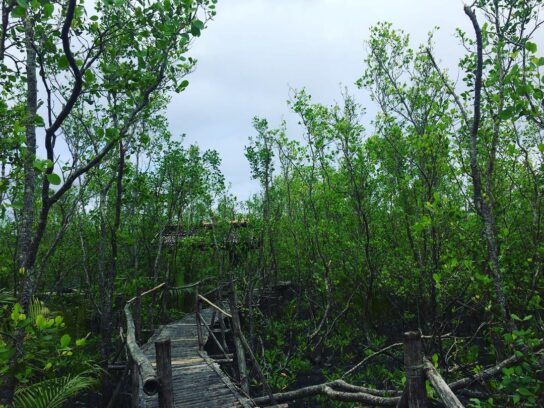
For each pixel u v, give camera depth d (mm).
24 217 5406
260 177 13703
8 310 5367
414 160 9430
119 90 5664
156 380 4602
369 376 11344
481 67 5117
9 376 4590
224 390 7117
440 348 7164
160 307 15258
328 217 13180
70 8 4121
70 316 12500
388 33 10180
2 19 5172
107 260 13891
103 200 10414
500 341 6473
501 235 6078
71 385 6023
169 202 14539
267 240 15844
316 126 11711
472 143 5449
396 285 11359
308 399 11289
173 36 5414
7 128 5191
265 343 14289
